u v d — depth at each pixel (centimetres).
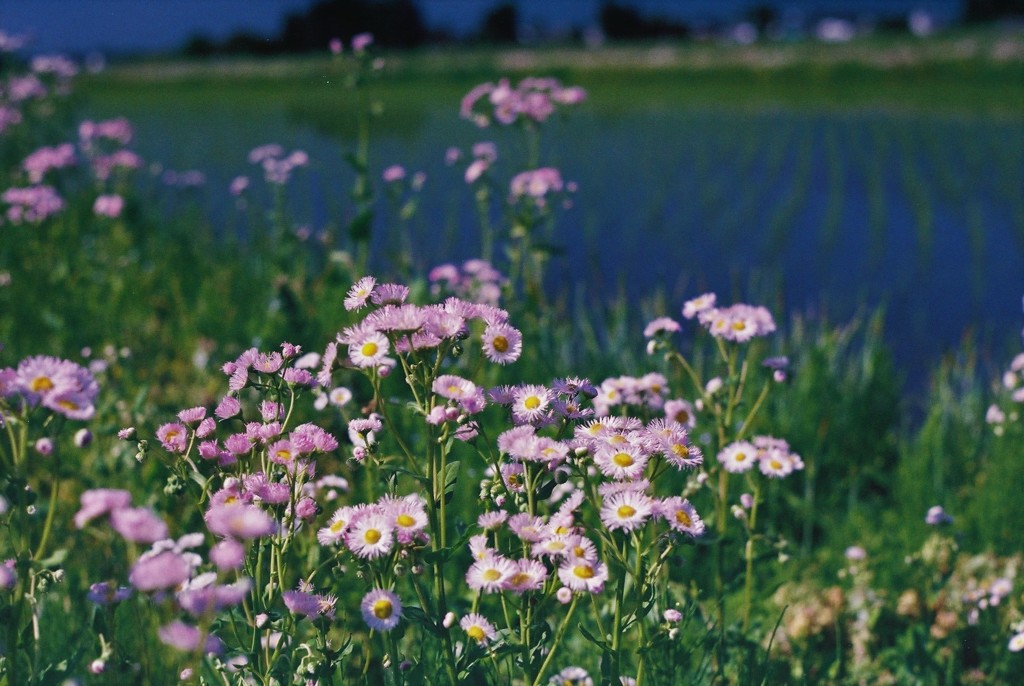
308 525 278
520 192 496
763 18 8675
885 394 527
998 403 501
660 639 244
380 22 5362
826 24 8075
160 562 166
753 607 370
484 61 4044
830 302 792
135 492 380
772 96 2666
